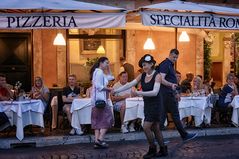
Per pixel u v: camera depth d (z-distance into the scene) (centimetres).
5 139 1020
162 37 1598
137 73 1459
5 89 1102
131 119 1088
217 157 898
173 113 977
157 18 1079
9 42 1496
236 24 1150
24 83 1507
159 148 937
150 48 1462
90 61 1527
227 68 1777
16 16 1003
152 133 875
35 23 1011
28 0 1053
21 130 1014
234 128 1181
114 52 1557
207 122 1168
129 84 888
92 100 973
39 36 1491
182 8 1098
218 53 1778
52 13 1017
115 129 1154
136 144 1029
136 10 1109
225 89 1216
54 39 1443
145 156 883
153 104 856
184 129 1054
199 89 1208
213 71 1784
